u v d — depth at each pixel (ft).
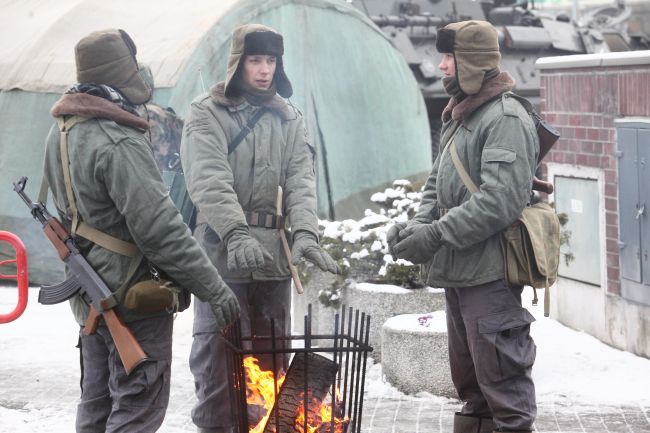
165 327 23.29
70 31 68.49
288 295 29.50
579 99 46.80
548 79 49.75
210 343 28.30
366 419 34.76
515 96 27.50
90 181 22.58
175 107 61.67
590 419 34.47
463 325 28.32
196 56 63.10
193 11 67.41
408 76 76.38
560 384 38.88
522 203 26.53
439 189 28.14
